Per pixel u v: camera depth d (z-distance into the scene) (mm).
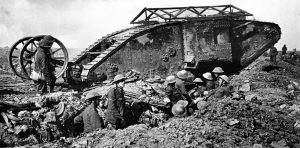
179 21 16062
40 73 11883
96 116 8961
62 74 13344
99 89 12422
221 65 16719
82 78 13828
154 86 13453
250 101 11477
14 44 12719
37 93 12758
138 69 15188
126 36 15102
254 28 17688
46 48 11945
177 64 16031
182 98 11414
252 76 16484
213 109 9727
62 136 8867
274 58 23906
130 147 7453
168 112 11242
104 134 8164
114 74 14602
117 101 9391
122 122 9383
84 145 7637
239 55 17516
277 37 18156
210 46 16312
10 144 8219
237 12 17531
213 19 16375
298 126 9422
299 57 32250
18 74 12672
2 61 29469
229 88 11289
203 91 12797
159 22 17250
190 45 16109
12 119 8781
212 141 7906
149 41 15508
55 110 9195
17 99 11141
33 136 8477
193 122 8867
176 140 7797
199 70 16516
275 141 8438
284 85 15883
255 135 8484
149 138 7871
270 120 9445
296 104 11961
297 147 8305
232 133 8352
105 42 17000
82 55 16359
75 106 10773
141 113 10742
